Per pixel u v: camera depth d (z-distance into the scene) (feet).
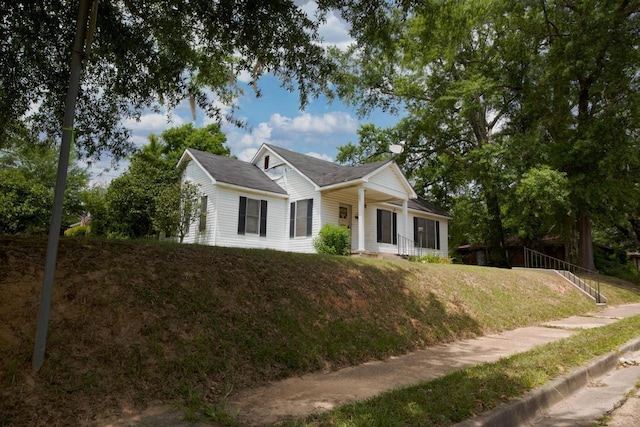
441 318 29.17
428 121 82.38
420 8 25.34
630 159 61.52
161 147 107.04
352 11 23.04
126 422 11.85
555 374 17.79
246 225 57.36
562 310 42.27
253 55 24.02
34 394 12.14
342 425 11.35
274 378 16.90
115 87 25.85
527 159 69.41
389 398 13.88
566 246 85.66
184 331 16.89
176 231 57.82
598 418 14.32
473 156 75.20
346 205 62.44
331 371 18.72
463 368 19.17
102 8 22.04
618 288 63.82
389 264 35.53
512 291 41.96
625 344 24.63
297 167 61.31
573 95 70.95
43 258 17.19
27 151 29.09
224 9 22.11
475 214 93.91
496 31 78.43
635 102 60.70
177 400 13.61
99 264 18.15
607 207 70.28
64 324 14.74
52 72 24.43
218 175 55.93
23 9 21.72
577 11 67.97
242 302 20.40
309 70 24.72
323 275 27.35
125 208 62.90
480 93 75.46
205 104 26.14
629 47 63.05
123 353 14.69
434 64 81.56
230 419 12.17
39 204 60.85
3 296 14.60
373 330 23.68
